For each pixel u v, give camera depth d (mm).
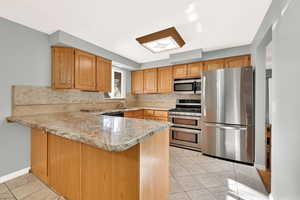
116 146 733
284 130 1102
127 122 1385
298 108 917
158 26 1966
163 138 1269
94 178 1157
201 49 2871
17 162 1858
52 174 1568
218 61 2922
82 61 2447
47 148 1623
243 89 2250
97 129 1086
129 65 3691
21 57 1887
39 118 1665
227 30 2080
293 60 974
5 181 1753
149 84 3982
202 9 1583
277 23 1257
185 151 2859
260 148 2129
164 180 1283
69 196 1377
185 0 1435
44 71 2129
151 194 1077
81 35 2240
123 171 997
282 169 1134
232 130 2344
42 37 2102
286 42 1071
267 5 1505
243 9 1582
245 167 2154
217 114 2479
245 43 2582
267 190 1608
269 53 2582
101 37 2318
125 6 1523
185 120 3041
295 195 944
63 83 2227
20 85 1883
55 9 1573
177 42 2268
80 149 1252
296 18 934
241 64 2686
